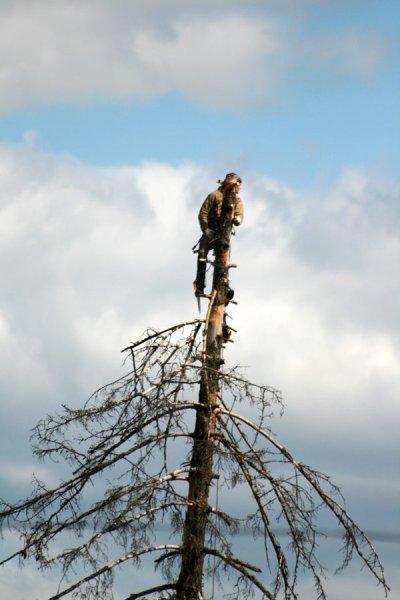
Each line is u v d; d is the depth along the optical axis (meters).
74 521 36.81
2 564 36.47
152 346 39.34
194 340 40.12
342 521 37.62
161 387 38.59
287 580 36.56
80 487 37.75
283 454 38.00
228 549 37.19
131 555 36.34
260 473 37.59
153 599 37.72
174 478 37.56
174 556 37.69
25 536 37.06
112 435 38.38
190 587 37.34
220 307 41.72
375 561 37.28
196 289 42.66
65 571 35.59
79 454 38.03
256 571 36.75
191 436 38.62
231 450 38.28
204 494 38.16
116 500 36.81
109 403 38.06
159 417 37.59
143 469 37.88
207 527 37.41
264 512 37.12
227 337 41.81
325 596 36.72
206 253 43.00
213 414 38.72
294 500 37.31
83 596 35.38
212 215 43.41
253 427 38.50
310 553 36.91
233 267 42.62
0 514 37.44
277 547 36.72
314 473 37.84
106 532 36.06
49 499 37.66
